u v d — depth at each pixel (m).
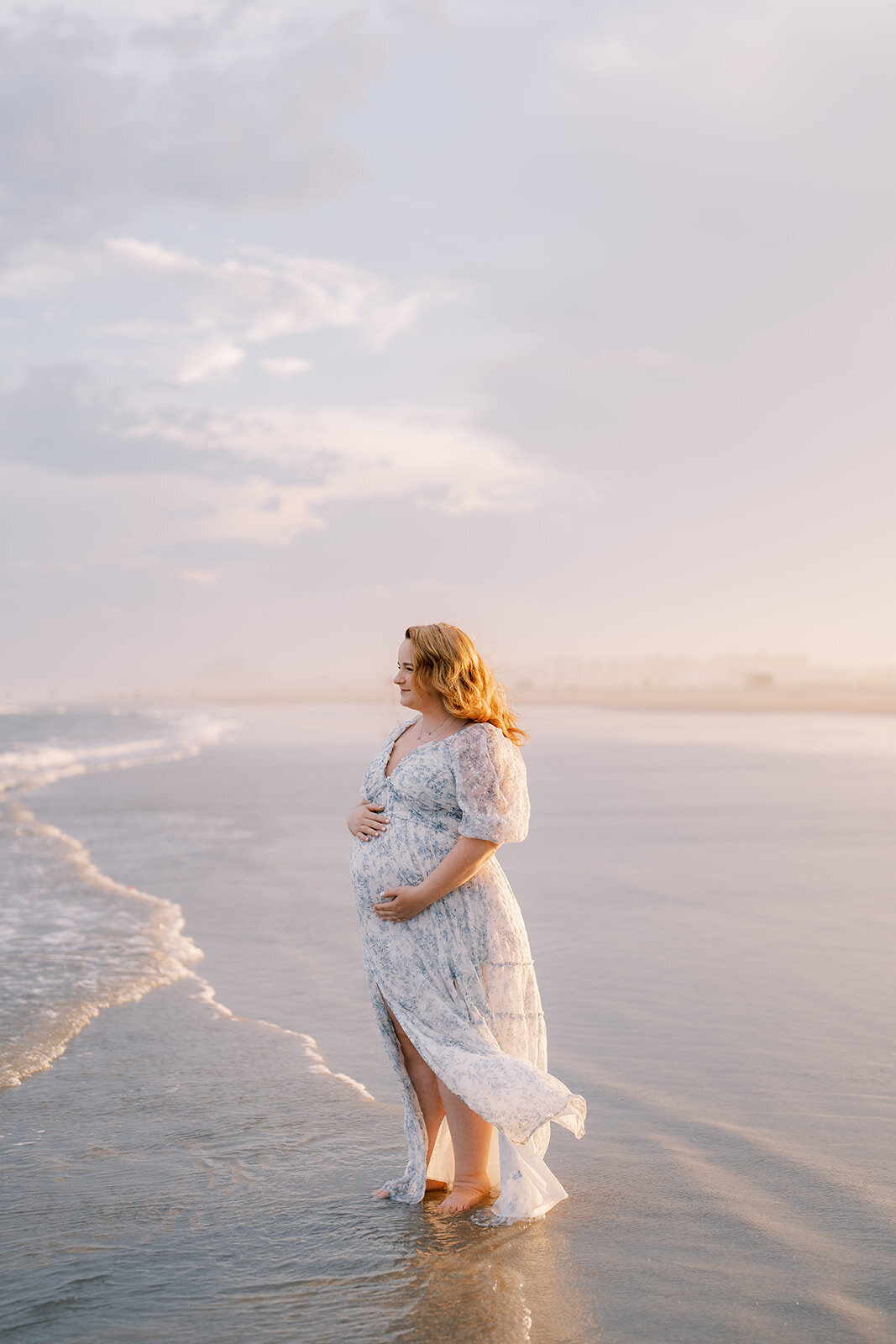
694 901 7.35
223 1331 2.37
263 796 15.63
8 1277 2.62
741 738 31.67
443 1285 2.58
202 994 5.32
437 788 3.06
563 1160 3.34
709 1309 2.45
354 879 3.18
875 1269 2.62
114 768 22.09
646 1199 3.05
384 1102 3.86
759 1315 2.41
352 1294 2.54
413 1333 2.36
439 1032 3.01
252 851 10.23
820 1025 4.63
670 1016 4.80
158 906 7.45
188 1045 4.50
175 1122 3.66
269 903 7.65
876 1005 4.91
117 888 8.14
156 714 78.19
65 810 13.97
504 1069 2.90
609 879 8.25
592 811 12.76
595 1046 4.41
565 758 22.89
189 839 11.06
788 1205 2.99
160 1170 3.28
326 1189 3.15
